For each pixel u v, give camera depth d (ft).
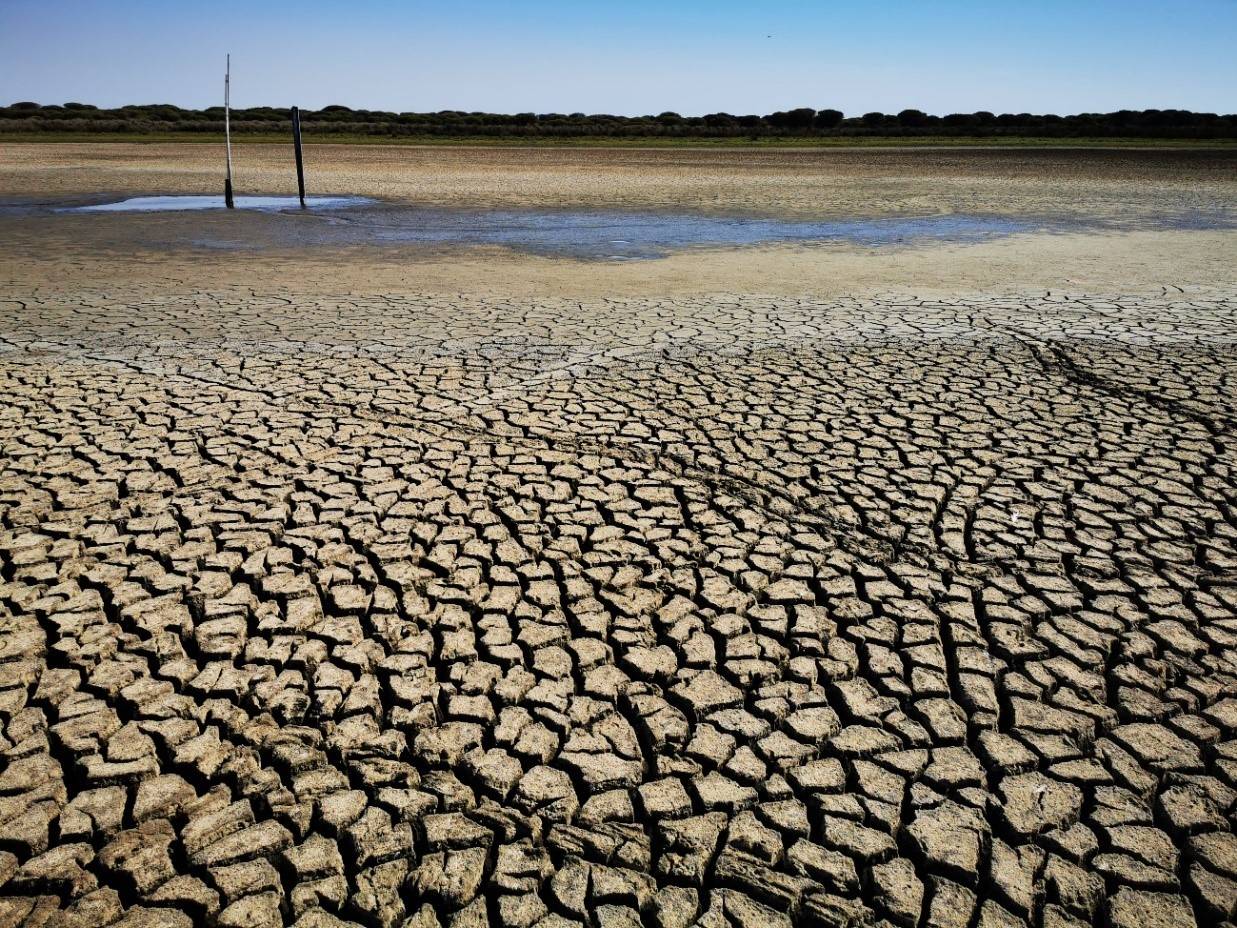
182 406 15.20
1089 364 18.31
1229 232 41.55
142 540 10.71
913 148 126.31
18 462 12.79
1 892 6.21
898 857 6.60
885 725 7.92
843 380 17.22
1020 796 7.12
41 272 28.14
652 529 11.25
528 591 9.86
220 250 33.94
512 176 76.79
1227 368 17.99
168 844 6.61
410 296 25.11
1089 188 67.46
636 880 6.39
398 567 10.27
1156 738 7.75
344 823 6.81
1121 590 9.96
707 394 16.28
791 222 45.96
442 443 13.80
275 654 8.74
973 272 30.01
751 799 7.09
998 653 8.89
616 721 7.95
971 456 13.53
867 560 10.57
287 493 12.00
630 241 38.24
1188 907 6.20
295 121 49.32
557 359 18.51
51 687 8.21
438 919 6.07
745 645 8.99
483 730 7.82
